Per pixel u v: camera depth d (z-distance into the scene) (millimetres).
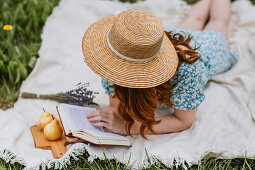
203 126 2365
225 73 2875
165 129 2320
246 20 3400
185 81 2021
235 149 2229
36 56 3139
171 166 2145
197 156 2189
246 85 2631
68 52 3119
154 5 3699
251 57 3027
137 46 1592
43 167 2100
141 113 1942
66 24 3418
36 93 2666
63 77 2867
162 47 1810
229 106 2523
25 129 2326
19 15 3375
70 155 2141
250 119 2412
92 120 2250
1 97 2738
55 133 2223
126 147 2295
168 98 2051
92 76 2885
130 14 1677
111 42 1672
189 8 3717
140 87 1679
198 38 2527
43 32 3260
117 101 2447
